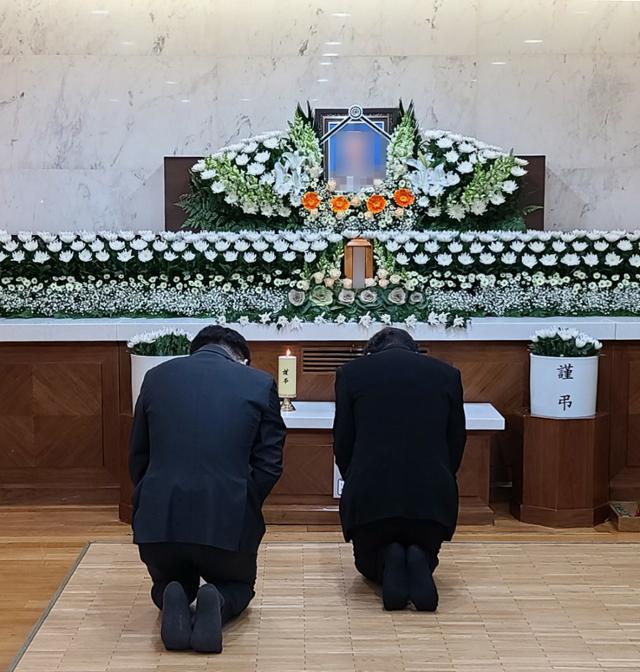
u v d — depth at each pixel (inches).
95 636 127.0
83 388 193.3
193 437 121.6
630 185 236.4
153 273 203.6
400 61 235.9
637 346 192.2
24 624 133.3
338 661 119.1
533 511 181.0
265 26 235.9
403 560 135.0
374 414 136.1
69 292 202.1
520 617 133.7
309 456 179.9
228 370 126.5
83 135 236.8
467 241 200.2
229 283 202.1
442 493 133.7
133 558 159.2
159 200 238.2
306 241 199.2
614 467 194.1
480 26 235.6
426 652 121.9
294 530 176.2
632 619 133.3
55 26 235.1
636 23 234.1
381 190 210.2
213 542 118.1
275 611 135.4
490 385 193.8
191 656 120.5
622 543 168.1
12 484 195.3
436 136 209.9
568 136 235.6
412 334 191.3
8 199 238.1
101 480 195.8
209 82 236.5
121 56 235.6
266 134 213.9
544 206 233.9
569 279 202.4
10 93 235.5
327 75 236.1
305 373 194.2
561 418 178.1
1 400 193.5
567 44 235.0
